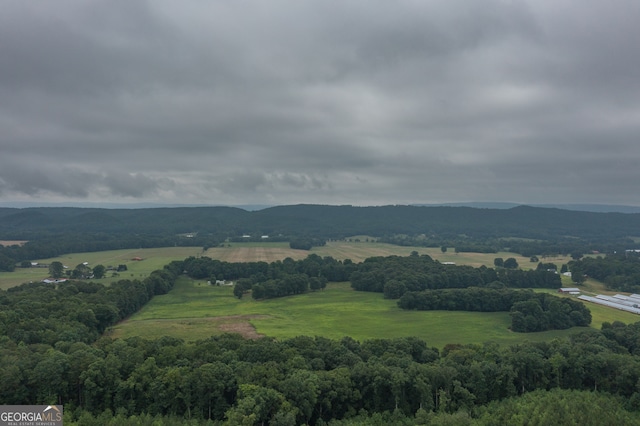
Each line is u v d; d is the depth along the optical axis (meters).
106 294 150.62
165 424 69.25
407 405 79.56
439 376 81.38
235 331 134.75
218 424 70.56
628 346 109.69
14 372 72.75
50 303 125.19
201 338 124.88
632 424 74.00
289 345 96.19
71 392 76.62
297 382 72.75
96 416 73.06
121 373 78.00
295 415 69.50
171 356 85.19
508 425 73.38
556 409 77.38
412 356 98.00
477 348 103.25
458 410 77.62
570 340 114.56
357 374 79.81
